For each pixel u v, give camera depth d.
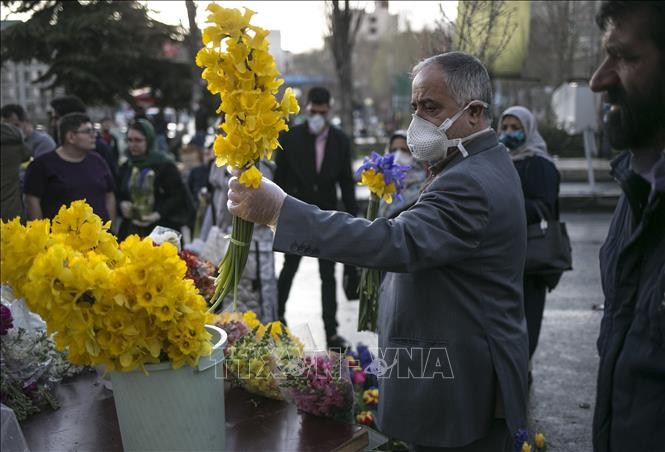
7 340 2.06
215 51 1.57
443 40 5.37
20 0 14.91
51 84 15.76
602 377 1.82
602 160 16.98
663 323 1.62
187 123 25.59
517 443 3.16
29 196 4.46
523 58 6.18
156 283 1.53
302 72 39.84
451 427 1.95
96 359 1.56
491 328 1.94
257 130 1.60
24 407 2.04
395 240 1.78
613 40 1.52
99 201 4.65
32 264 1.56
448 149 2.03
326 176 5.30
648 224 1.68
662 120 1.53
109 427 1.99
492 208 1.87
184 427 1.62
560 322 5.77
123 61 15.46
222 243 4.02
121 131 21.61
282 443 1.92
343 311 6.38
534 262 3.84
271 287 4.73
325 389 2.06
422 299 1.98
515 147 4.14
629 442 1.70
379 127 42.31
